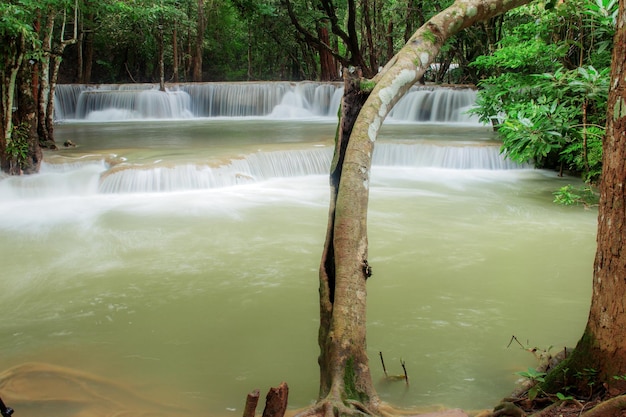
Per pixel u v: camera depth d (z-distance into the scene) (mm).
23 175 11492
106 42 32281
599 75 8773
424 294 6098
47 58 13961
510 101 11672
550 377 3496
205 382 4434
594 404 3131
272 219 9352
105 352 4965
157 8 18953
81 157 12539
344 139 4129
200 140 15844
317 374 4543
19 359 4844
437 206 10133
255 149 13430
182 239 8289
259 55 37219
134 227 8914
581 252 7539
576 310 5645
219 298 6148
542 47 11148
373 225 8859
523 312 5594
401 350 4809
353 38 19766
